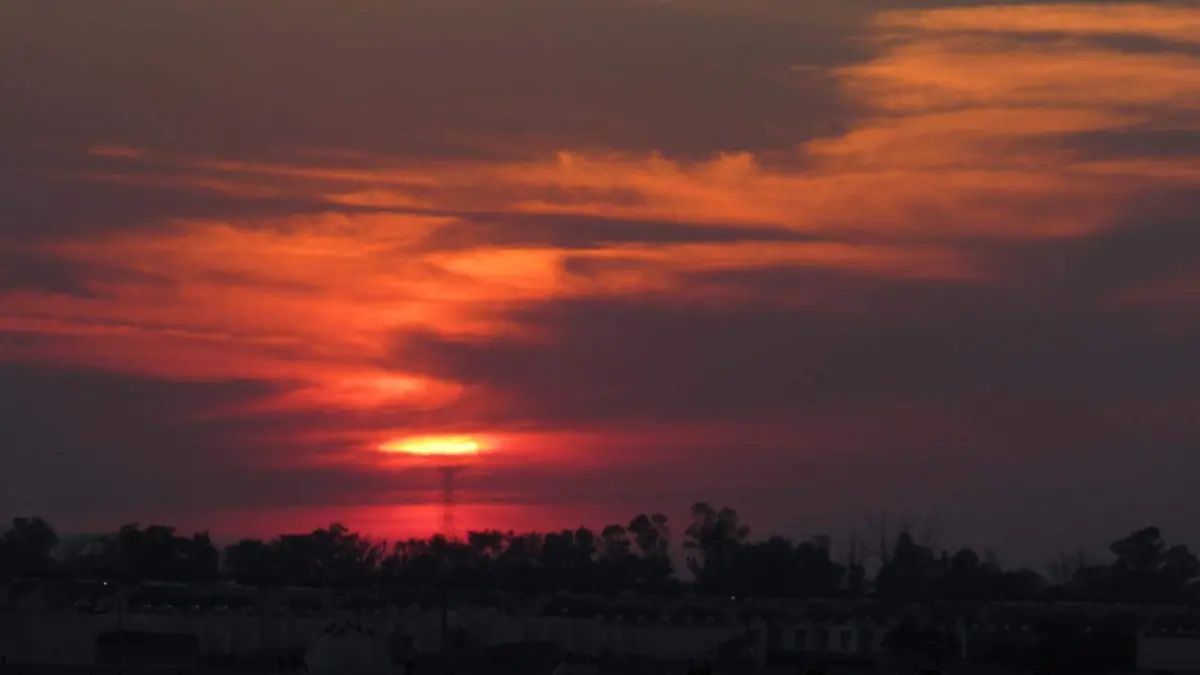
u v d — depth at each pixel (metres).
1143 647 134.38
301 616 155.88
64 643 138.50
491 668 123.88
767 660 136.62
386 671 110.06
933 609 183.50
